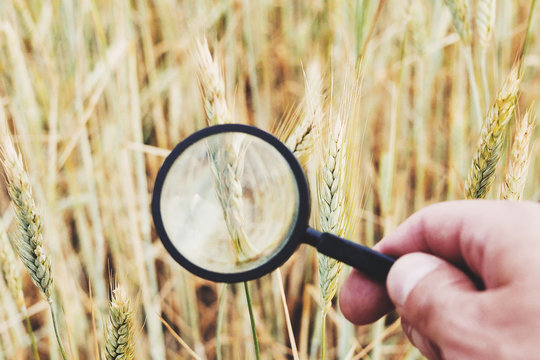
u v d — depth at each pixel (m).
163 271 0.72
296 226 0.38
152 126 0.75
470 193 0.42
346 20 0.58
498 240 0.36
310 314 0.66
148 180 0.72
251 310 0.42
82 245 0.59
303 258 0.67
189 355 0.63
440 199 0.70
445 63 0.79
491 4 0.46
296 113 0.43
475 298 0.36
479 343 0.35
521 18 0.79
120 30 0.60
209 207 0.40
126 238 0.64
